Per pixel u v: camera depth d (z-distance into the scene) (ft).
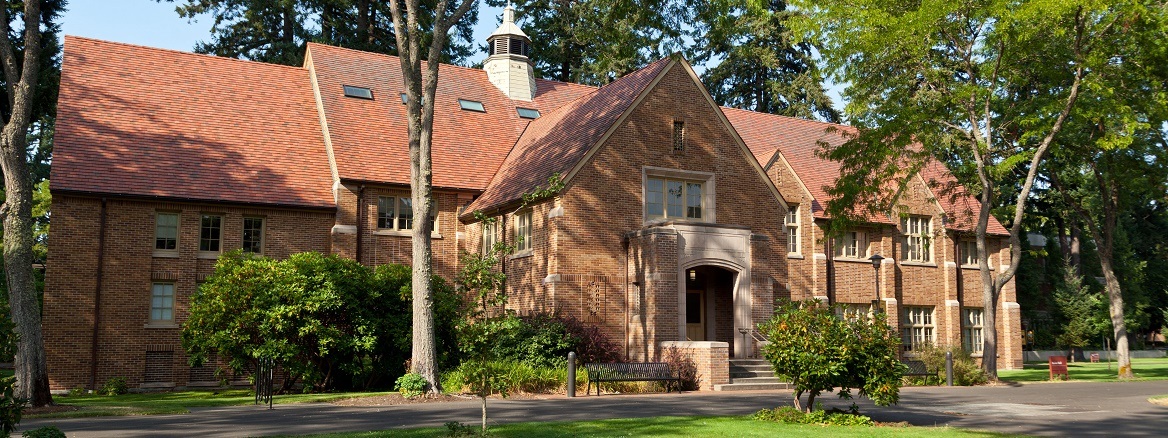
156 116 97.35
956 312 122.83
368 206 97.66
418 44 72.18
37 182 174.40
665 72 95.61
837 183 102.22
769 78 181.37
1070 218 180.96
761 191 100.17
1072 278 173.17
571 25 169.17
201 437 41.45
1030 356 169.89
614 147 91.56
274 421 49.62
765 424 47.06
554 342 81.51
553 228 87.30
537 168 96.68
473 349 53.11
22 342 62.69
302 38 148.66
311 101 110.32
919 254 123.13
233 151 97.60
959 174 120.26
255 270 75.72
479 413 54.44
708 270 96.43
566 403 63.31
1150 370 127.44
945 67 103.71
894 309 116.88
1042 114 93.76
